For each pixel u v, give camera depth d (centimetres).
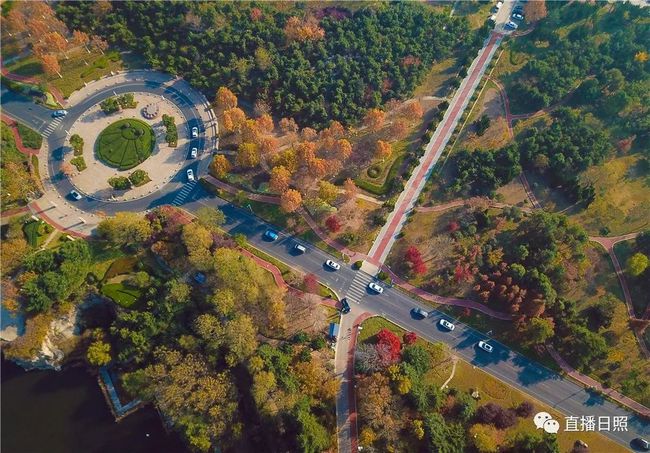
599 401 14300
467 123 18900
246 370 14275
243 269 14612
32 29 18788
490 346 14900
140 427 14125
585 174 17275
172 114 18750
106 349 14200
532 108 19288
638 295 15638
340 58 19288
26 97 18825
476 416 13750
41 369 14550
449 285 15700
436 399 13538
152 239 15750
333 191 16038
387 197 17312
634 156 18225
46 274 14162
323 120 18375
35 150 17775
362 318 15238
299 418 12594
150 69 19650
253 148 16612
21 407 14138
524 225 16650
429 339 15050
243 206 16912
